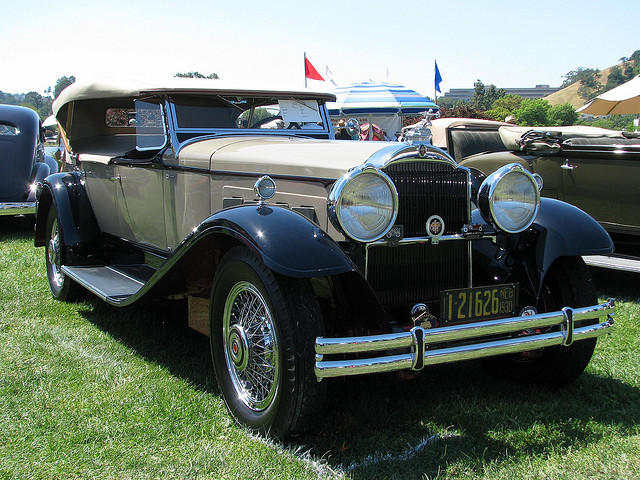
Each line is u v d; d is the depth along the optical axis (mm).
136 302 3357
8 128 8422
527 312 2893
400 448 2518
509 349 2553
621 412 2855
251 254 2537
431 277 2828
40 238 5176
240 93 3928
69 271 4359
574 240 2977
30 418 2721
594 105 10664
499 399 3045
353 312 2613
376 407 2900
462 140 7684
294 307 2367
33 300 4809
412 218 2719
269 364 2547
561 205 3180
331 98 4395
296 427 2424
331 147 3205
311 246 2387
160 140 3809
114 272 4359
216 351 2842
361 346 2277
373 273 2691
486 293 2764
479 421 2770
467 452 2471
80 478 2266
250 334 2637
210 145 3578
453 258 2875
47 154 9625
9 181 8312
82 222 4645
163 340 3879
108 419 2723
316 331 2373
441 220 2760
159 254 4035
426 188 2736
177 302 4746
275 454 2404
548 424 2734
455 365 3537
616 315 4539
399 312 2818
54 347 3695
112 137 5324
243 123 4047
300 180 2986
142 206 4086
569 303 3076
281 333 2363
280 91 4102
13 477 2258
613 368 3418
